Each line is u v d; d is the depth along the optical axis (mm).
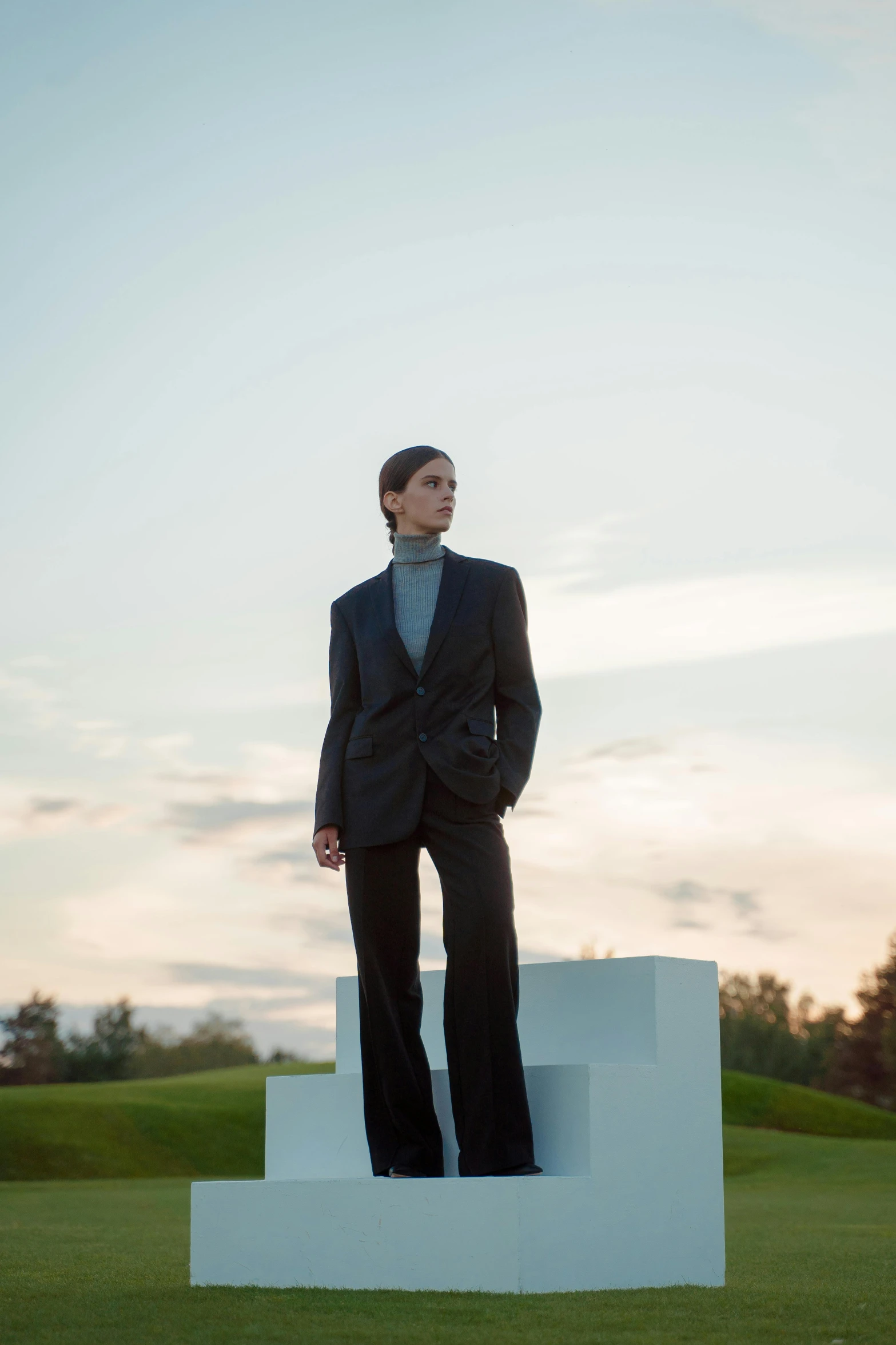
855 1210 12492
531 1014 4051
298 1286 3561
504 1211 3266
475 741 3697
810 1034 66125
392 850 3771
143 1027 64688
